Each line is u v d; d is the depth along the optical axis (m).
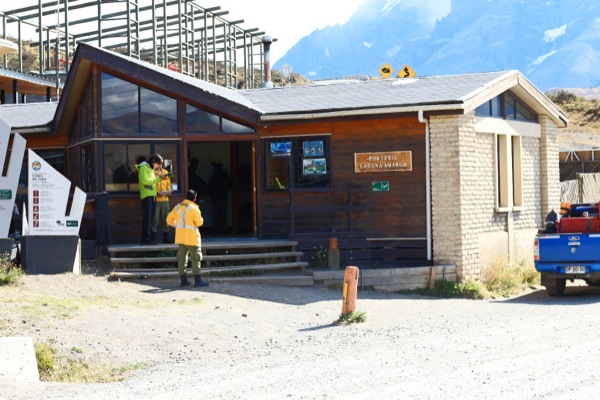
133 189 19.92
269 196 20.44
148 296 15.44
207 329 13.18
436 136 19.16
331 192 20.00
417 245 19.42
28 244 16.50
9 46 19.38
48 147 22.62
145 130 20.08
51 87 34.22
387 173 19.62
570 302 17.09
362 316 14.34
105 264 18.39
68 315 13.06
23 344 9.99
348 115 19.25
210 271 17.69
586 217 18.20
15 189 17.28
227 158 23.14
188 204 16.73
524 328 13.15
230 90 24.16
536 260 17.88
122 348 11.75
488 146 20.58
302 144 20.22
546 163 23.38
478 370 9.56
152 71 19.56
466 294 18.22
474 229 19.47
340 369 9.98
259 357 11.38
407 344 11.92
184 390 9.05
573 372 9.28
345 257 19.53
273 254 18.62
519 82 21.66
